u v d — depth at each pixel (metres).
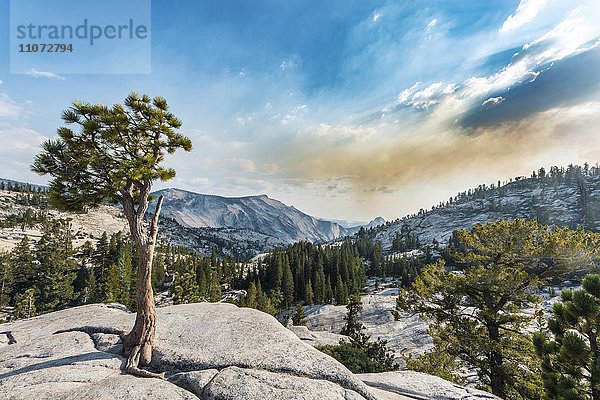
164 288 98.25
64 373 8.34
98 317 14.38
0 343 12.02
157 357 9.55
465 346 18.67
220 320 12.77
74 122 11.12
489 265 19.31
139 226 11.19
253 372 8.35
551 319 12.70
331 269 108.75
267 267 115.06
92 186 11.34
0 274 75.25
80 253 110.19
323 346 24.27
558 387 11.57
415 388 10.82
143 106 11.73
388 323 57.94
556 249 17.67
